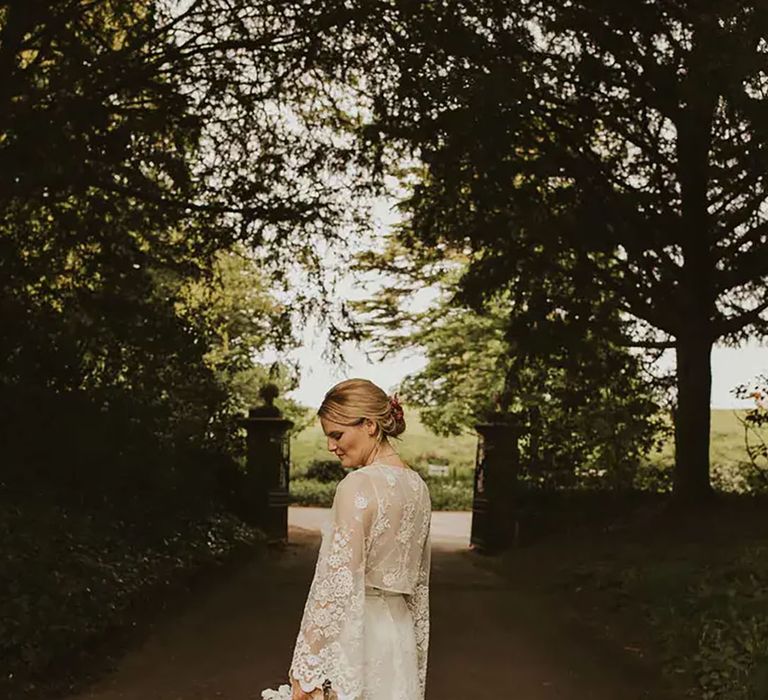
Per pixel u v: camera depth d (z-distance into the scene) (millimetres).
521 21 11391
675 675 7242
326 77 13648
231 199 13148
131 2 12273
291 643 8469
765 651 6754
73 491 10828
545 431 16531
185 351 13031
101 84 11297
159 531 11438
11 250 11914
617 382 15492
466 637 9023
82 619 7293
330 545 3164
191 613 9820
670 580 9734
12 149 10477
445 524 24000
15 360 11094
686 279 13953
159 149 12844
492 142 11023
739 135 12734
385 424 3396
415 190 13469
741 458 23281
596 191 13352
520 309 14242
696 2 10133
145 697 6543
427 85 10805
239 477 17703
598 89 12852
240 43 12305
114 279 12656
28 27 10555
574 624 9727
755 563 9641
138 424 12094
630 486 16453
